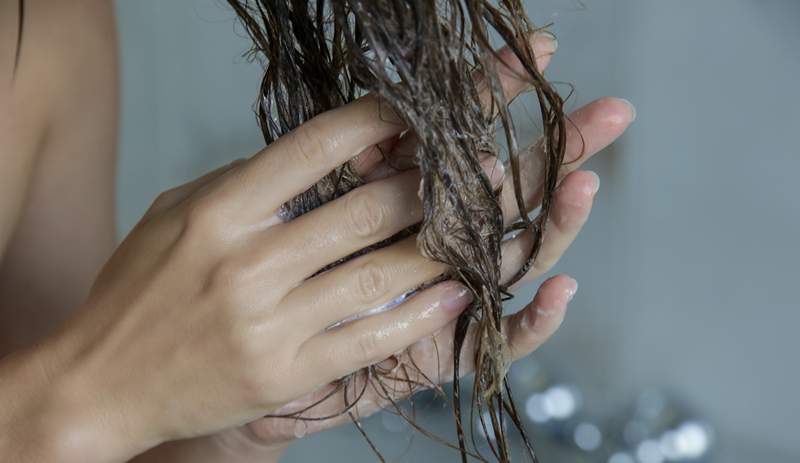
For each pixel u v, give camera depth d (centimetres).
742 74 100
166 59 133
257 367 52
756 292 104
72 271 74
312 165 51
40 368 54
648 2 105
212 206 51
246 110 132
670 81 106
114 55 76
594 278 117
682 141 107
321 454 110
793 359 102
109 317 53
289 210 54
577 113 52
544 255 55
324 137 51
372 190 52
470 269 52
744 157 102
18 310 73
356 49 48
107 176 76
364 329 53
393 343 53
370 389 59
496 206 51
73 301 74
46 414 53
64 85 72
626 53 107
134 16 133
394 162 54
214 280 51
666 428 108
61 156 73
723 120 103
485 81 51
